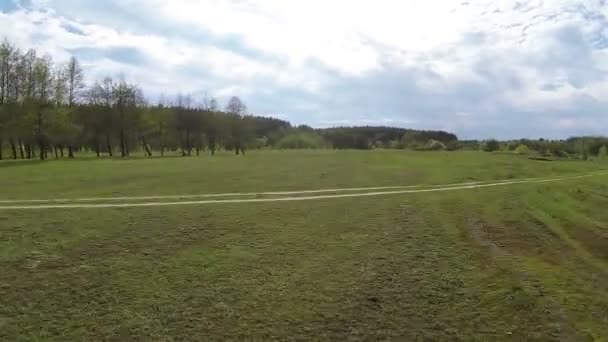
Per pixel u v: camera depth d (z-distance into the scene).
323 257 10.13
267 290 8.40
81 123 55.59
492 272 9.33
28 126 42.25
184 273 9.06
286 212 14.33
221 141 77.00
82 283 8.48
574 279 9.03
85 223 12.21
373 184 22.03
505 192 18.94
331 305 7.88
